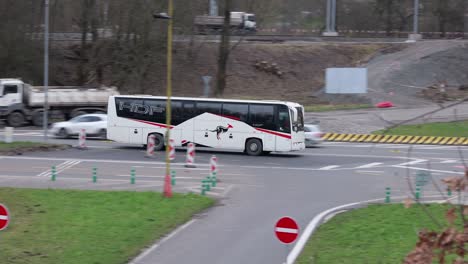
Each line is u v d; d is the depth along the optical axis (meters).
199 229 34.00
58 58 120.62
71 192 42.91
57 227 32.75
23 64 108.88
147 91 114.88
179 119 69.81
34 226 32.91
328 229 34.09
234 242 31.08
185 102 69.75
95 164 58.78
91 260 26.81
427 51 122.56
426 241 14.58
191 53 119.31
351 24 161.38
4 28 105.62
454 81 114.88
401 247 29.61
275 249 29.69
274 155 69.75
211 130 69.31
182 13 106.50
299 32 155.38
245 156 68.19
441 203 40.53
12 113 92.12
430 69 116.75
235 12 129.12
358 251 29.11
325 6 164.75
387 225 34.31
